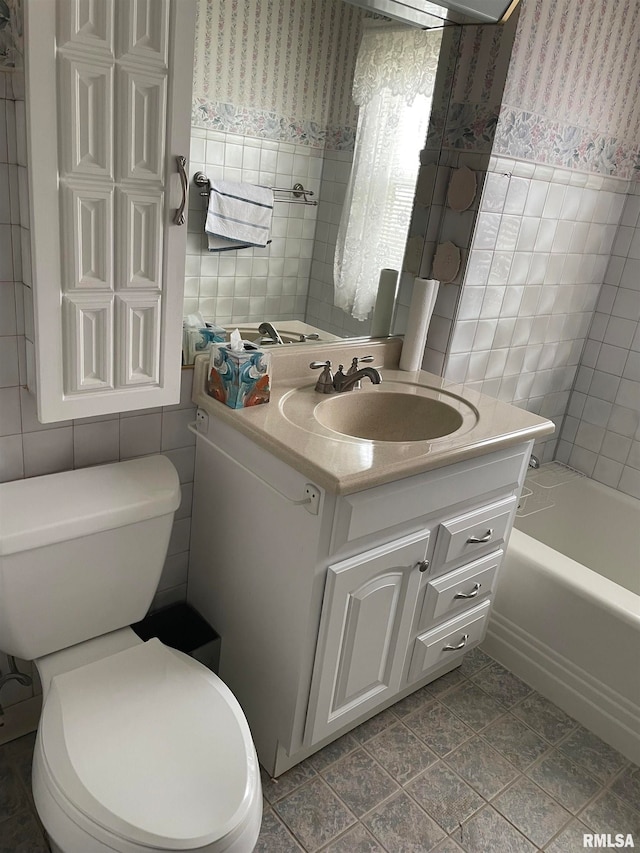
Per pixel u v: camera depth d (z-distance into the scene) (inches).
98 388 52.6
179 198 50.7
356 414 70.2
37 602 53.7
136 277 50.9
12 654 55.9
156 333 53.9
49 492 55.6
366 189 70.5
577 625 76.2
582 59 76.0
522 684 81.9
